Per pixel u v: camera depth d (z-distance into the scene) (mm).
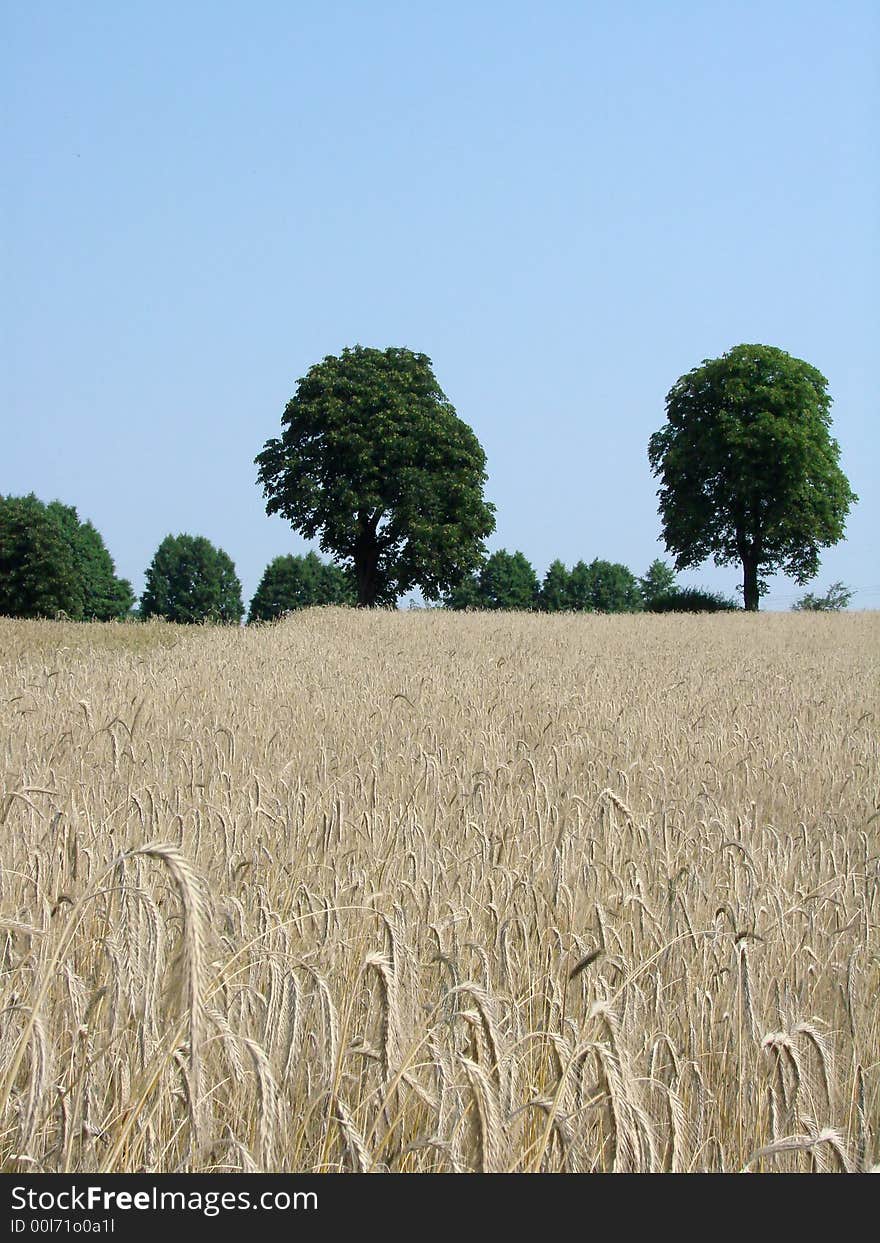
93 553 110062
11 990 4547
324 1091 4047
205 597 111438
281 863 6766
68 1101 3900
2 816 6465
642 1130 3582
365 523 67250
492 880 6500
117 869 5688
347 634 36594
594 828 8125
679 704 18344
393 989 3650
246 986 4387
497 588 123000
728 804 10523
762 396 67875
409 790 9430
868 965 6000
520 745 11602
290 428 67688
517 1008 4793
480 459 68688
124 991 4203
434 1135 3854
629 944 6219
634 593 128375
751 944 5590
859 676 25203
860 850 8977
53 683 17422
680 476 70000
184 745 11250
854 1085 4578
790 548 70375
